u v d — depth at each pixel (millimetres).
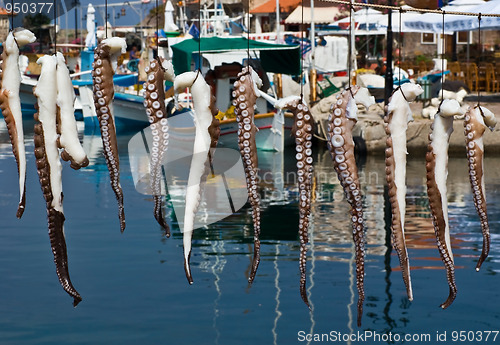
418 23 25781
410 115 5578
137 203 14406
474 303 8828
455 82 26156
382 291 9234
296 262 10445
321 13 34562
